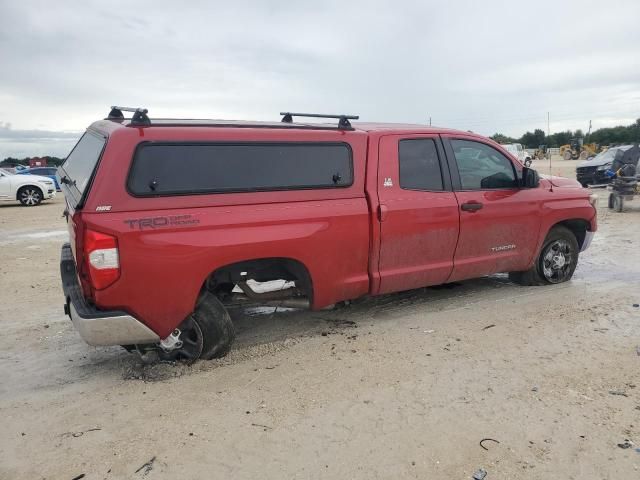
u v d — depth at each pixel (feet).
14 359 15.81
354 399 12.29
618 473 9.50
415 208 16.76
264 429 11.13
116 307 12.84
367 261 16.26
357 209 15.74
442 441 10.55
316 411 11.80
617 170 49.73
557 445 10.34
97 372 14.57
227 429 11.18
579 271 23.95
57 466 10.09
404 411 11.69
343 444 10.53
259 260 14.78
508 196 19.15
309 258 15.05
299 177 14.94
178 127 13.57
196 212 13.42
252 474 9.71
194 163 13.53
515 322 17.13
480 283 22.02
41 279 26.35
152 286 13.00
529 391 12.45
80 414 12.07
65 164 17.26
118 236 12.48
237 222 13.83
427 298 20.18
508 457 10.01
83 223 12.34
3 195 67.51
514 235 19.47
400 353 14.89
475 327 16.80
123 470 9.91
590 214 21.47
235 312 19.31
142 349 14.30
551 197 20.31
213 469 9.88
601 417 11.25
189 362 14.47
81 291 13.82
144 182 12.92
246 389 12.98
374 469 9.76
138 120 13.35
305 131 15.23
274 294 15.96
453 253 18.03
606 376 13.11
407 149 17.03
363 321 17.85
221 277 15.06
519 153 89.76
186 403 12.37
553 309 18.33
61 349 16.56
